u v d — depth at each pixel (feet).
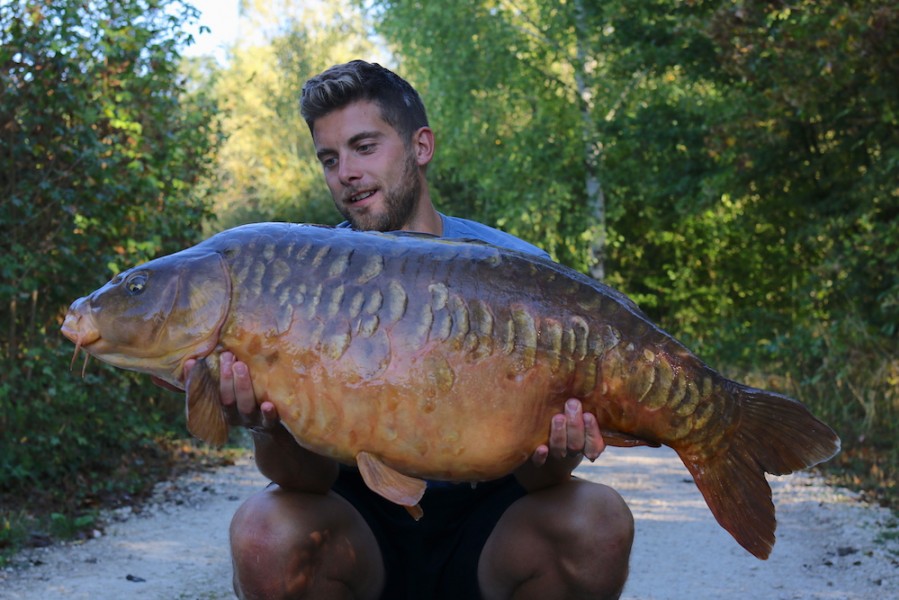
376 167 10.27
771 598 15.70
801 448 8.04
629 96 59.11
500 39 61.67
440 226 10.98
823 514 21.12
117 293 7.97
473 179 74.90
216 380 7.87
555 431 7.86
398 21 65.10
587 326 7.84
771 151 42.37
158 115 28.50
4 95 22.81
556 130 63.26
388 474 7.78
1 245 23.30
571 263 63.36
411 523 10.34
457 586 10.34
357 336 7.63
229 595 15.79
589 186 63.41
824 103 37.52
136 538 19.39
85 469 24.75
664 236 62.49
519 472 9.55
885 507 21.70
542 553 9.41
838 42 32.60
